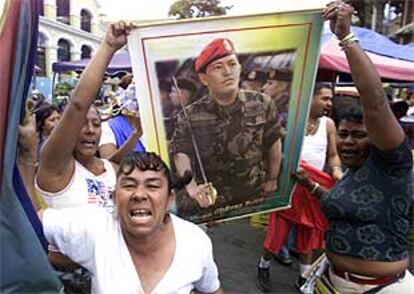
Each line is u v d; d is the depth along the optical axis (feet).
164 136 6.68
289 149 7.30
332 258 6.59
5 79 4.38
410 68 15.46
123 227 4.96
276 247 11.44
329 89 11.69
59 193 6.57
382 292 6.21
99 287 4.94
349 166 6.43
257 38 6.53
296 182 7.61
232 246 14.88
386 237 6.07
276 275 12.60
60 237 5.05
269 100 6.89
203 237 5.42
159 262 5.02
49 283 4.78
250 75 6.70
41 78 39.42
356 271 6.27
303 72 6.83
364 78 5.42
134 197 4.82
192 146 6.83
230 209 7.33
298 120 7.13
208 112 6.77
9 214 4.54
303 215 11.00
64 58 85.81
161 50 6.29
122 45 6.03
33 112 5.59
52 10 78.64
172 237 5.17
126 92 10.10
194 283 5.32
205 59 6.49
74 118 5.69
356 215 6.12
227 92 6.73
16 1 4.36
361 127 6.21
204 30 6.37
